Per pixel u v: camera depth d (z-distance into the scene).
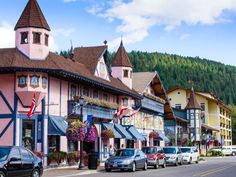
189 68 197.62
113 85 43.38
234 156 84.75
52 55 35.56
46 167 32.03
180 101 96.12
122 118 47.69
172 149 43.00
